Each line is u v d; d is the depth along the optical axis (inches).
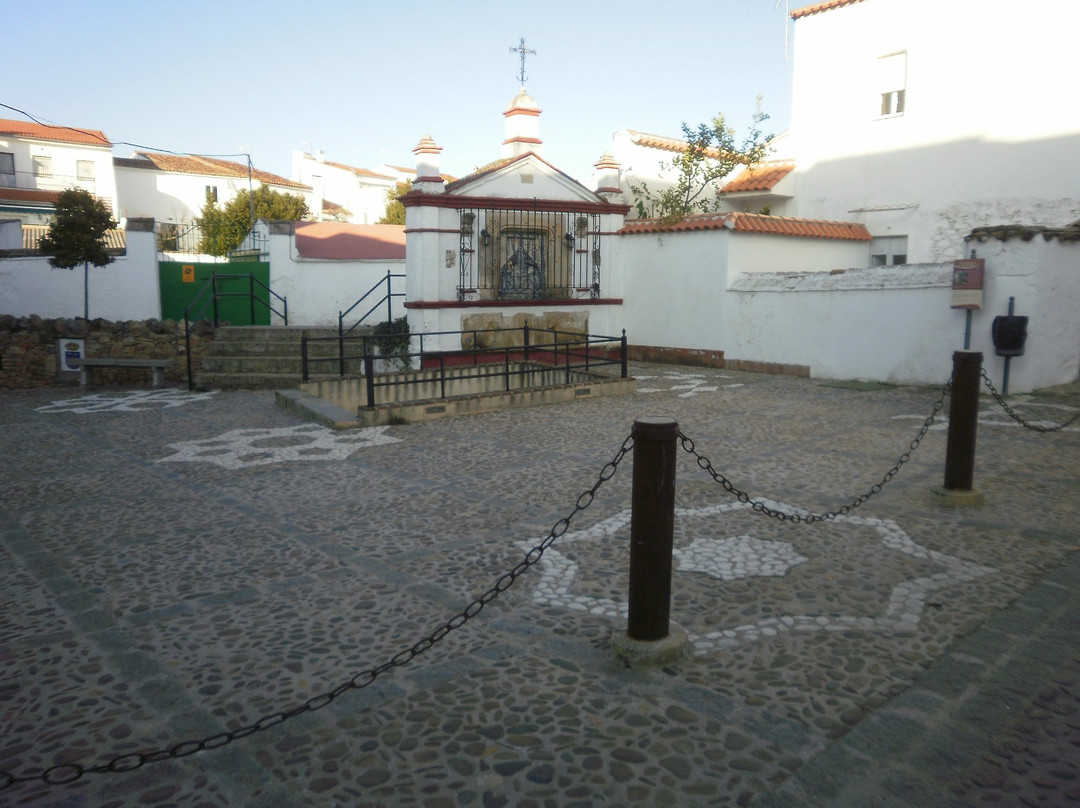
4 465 315.3
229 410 446.3
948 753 110.5
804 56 706.8
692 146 747.4
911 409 400.8
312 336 595.8
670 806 100.0
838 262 659.4
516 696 128.0
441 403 401.7
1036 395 423.5
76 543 215.5
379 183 1911.9
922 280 475.8
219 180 1726.1
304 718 122.9
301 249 693.9
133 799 104.6
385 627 156.6
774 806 99.9
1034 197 569.3
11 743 118.4
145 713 126.3
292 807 102.0
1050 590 166.2
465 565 190.2
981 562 183.5
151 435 374.9
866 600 163.6
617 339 480.1
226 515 239.3
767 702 124.3
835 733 115.6
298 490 266.2
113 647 150.6
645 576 136.6
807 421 371.9
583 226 631.8
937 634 147.3
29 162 1487.5
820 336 536.1
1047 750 111.1
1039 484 248.4
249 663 142.6
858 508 228.7
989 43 582.9
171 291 694.5
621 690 129.0
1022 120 570.9
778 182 713.6
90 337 572.7
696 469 280.7
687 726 117.9
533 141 652.1
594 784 104.8
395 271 690.2
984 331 444.1
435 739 116.3
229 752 114.6
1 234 858.8
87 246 629.9
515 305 598.2
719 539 204.2
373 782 106.6
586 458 302.8
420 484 269.7
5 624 162.9
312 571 189.0
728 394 469.4
